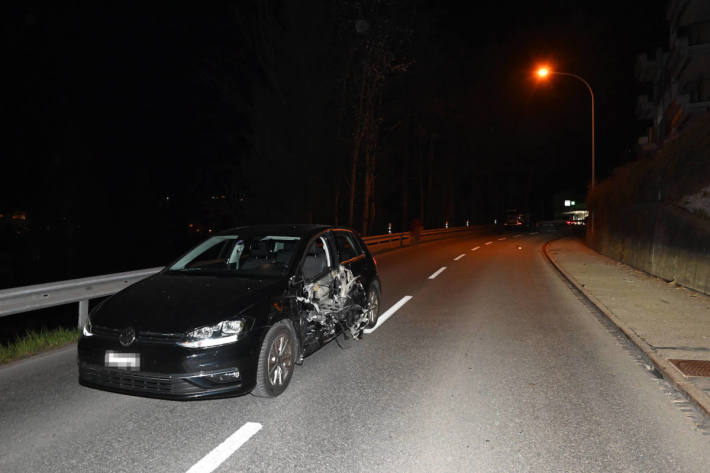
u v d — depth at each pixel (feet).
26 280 67.15
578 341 22.56
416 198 174.70
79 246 73.51
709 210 37.47
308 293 17.78
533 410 14.56
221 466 11.34
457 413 14.34
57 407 14.74
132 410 14.53
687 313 27.50
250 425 13.51
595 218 77.82
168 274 18.37
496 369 18.40
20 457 11.73
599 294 34.19
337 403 15.08
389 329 24.90
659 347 20.44
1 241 73.10
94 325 14.55
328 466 11.36
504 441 12.60
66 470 11.17
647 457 11.79
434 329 24.90
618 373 17.95
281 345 15.87
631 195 56.75
